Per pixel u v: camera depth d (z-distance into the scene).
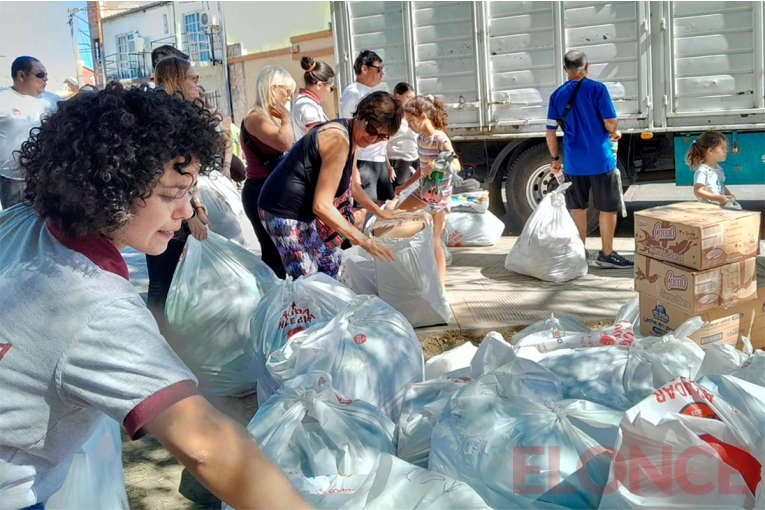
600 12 6.72
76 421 1.26
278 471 1.20
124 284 1.26
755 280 3.38
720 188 5.18
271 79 4.23
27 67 5.70
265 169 4.32
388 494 1.60
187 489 2.85
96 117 1.19
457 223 6.79
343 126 3.67
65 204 1.20
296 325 3.13
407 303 4.39
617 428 1.89
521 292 5.19
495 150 7.61
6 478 1.25
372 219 5.28
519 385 2.08
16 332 1.18
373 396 2.69
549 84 7.05
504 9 7.06
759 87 6.37
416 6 7.39
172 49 4.67
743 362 2.23
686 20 6.46
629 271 5.65
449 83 7.43
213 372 3.62
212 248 3.76
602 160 5.70
